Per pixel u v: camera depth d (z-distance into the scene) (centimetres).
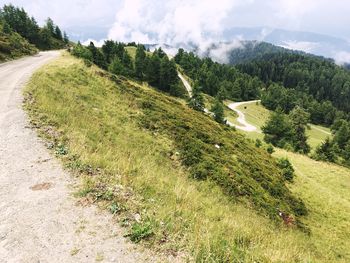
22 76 2831
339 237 2275
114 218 738
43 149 1135
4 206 765
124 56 11712
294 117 8312
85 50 7150
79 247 629
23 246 626
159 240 673
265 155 3809
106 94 2947
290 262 780
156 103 3438
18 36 7250
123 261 597
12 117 1465
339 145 8962
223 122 7562
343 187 3953
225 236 812
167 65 11344
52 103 1862
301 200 2811
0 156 1059
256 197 2072
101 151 1284
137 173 1126
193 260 618
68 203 785
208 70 16138
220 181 2003
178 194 1055
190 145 2411
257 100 17000
